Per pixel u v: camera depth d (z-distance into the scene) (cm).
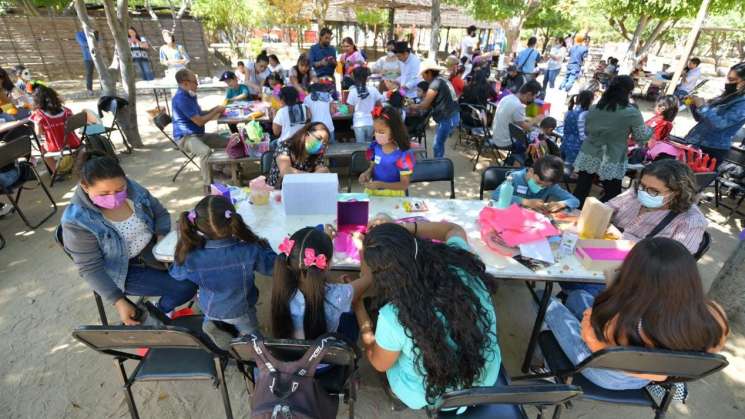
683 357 136
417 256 139
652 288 138
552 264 210
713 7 835
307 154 301
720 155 438
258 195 258
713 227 427
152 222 235
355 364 163
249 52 1541
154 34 1280
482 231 232
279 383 140
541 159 266
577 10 1202
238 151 436
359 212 229
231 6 1451
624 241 220
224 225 175
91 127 498
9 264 327
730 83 413
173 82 658
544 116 554
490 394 129
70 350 248
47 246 353
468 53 1159
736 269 262
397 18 1988
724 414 222
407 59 689
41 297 291
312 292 156
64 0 1219
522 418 161
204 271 178
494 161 598
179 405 216
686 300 135
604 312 151
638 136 341
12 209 407
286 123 436
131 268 229
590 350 177
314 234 160
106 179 187
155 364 181
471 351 137
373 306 185
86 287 304
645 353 137
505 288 320
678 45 2228
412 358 147
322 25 1681
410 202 274
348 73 864
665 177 217
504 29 1591
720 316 142
